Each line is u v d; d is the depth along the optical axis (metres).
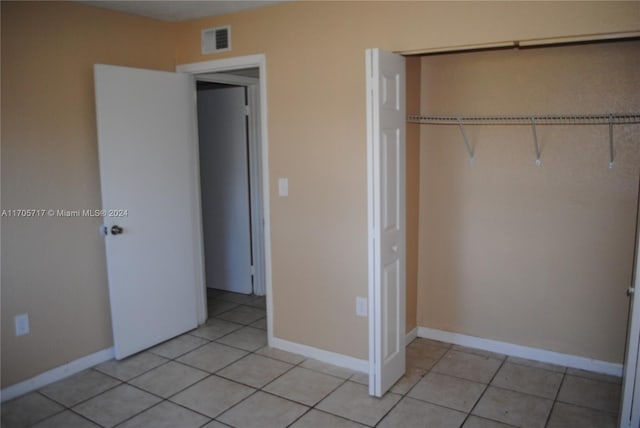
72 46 3.15
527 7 2.50
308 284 3.39
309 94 3.21
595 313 3.11
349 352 3.27
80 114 3.22
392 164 2.79
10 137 2.86
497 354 3.44
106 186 3.26
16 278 2.93
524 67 3.14
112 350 3.47
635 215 2.94
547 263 3.22
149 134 3.50
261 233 4.84
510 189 3.28
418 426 2.58
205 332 3.95
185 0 3.17
